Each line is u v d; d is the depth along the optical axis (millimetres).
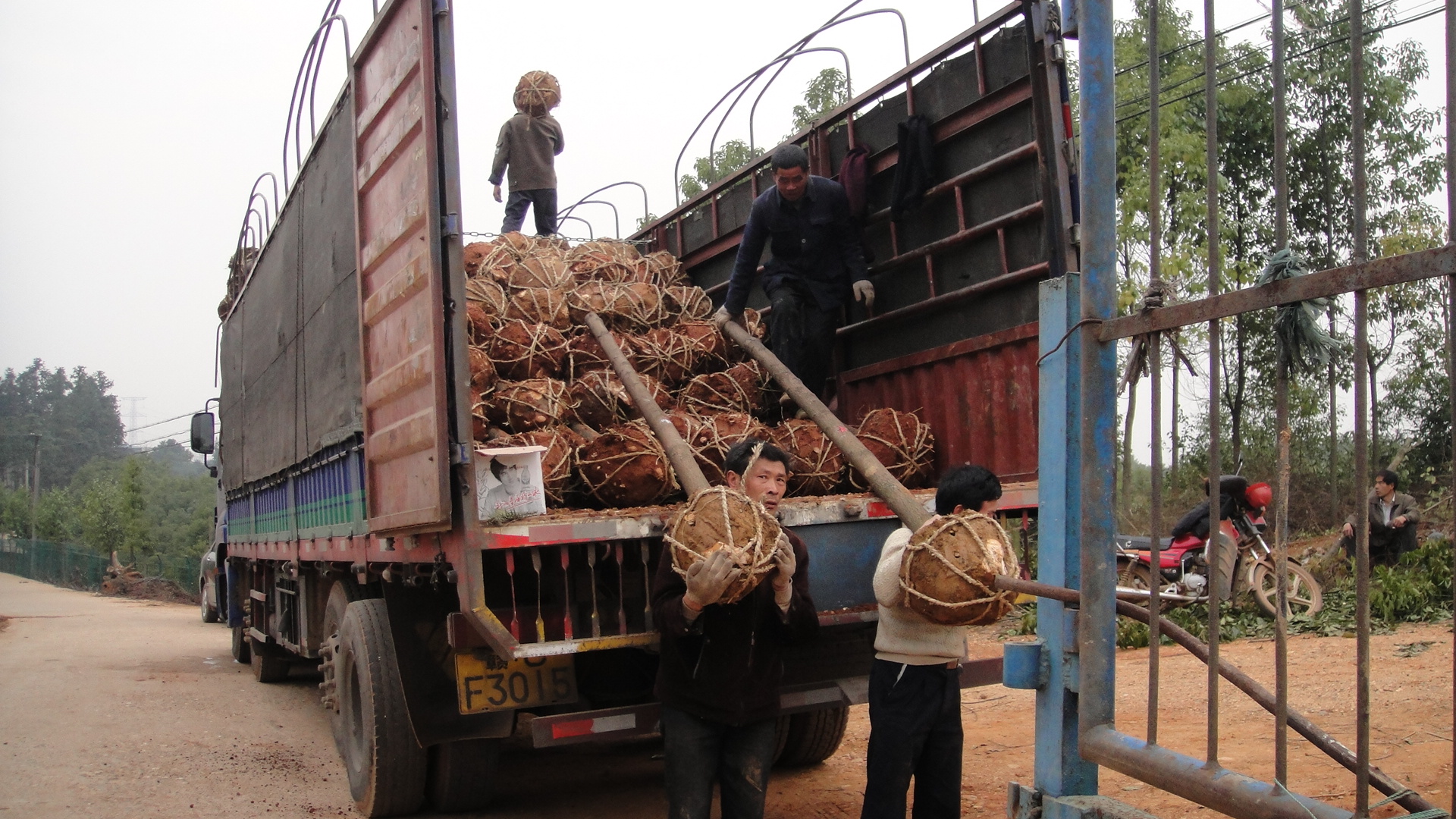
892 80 5594
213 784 6078
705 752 3750
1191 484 15000
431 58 4152
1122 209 12961
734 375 6035
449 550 4184
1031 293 4863
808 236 5820
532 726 4117
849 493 5270
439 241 4086
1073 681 3369
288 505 7504
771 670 3824
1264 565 9711
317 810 5547
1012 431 4945
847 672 4621
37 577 43875
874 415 5328
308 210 6500
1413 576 9883
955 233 5324
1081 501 3068
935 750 3879
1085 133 3102
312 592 7184
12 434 100625
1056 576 3480
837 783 5758
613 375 5730
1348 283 2162
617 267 7074
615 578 4301
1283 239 2383
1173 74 13523
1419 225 12188
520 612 4129
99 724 7852
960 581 3193
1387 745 5445
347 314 5539
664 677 3799
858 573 4457
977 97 5074
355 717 5570
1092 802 3174
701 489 3889
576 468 4934
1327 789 4773
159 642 14320
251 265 9242
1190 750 5598
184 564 30312
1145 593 3305
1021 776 5590
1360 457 2146
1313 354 2293
